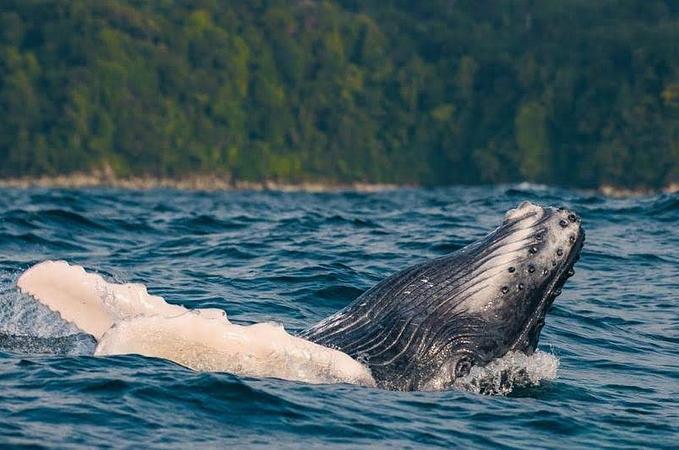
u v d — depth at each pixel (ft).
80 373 171.83
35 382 168.96
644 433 173.17
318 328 189.06
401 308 185.88
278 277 282.56
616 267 328.70
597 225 423.23
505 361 188.55
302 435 159.12
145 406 162.61
